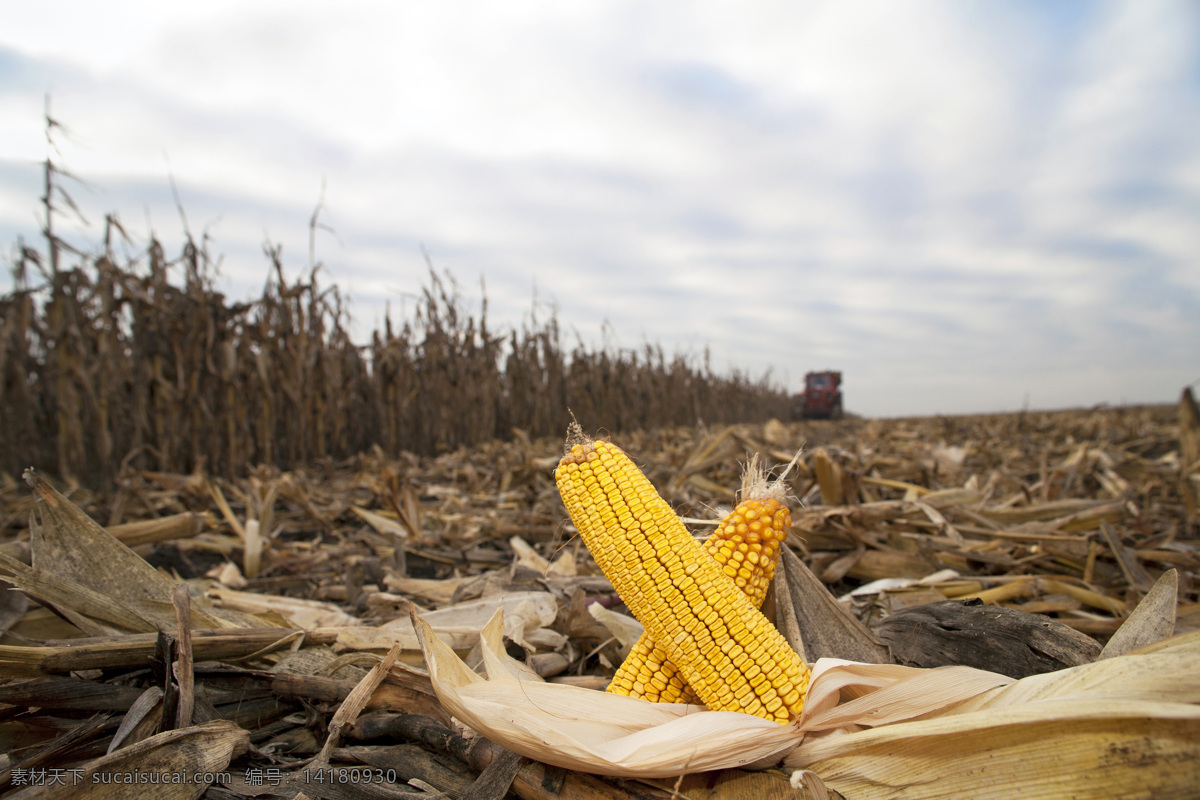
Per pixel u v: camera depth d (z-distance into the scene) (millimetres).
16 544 3051
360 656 2438
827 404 55250
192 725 1976
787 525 2125
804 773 1627
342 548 5773
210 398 11734
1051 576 3854
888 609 3180
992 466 11562
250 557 4867
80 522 2518
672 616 1877
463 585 3812
